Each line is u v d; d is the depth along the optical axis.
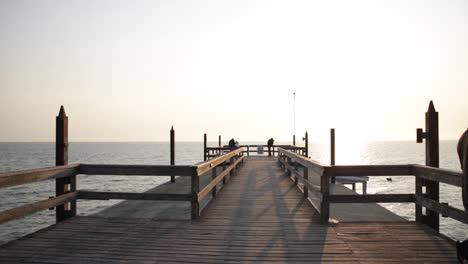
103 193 6.48
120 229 5.71
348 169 6.02
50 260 4.34
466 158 3.35
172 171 6.38
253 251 4.64
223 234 5.43
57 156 6.35
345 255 4.48
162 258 4.39
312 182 13.55
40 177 5.40
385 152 187.25
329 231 5.57
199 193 6.46
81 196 6.53
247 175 14.12
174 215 7.28
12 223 26.55
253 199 8.60
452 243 4.93
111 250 4.70
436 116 5.91
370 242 4.99
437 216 5.72
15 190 44.47
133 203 8.81
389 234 5.37
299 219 6.41
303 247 4.79
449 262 4.23
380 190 45.50
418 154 160.00
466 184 3.37
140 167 6.40
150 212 7.62
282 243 4.97
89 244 4.95
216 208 7.45
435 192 5.69
